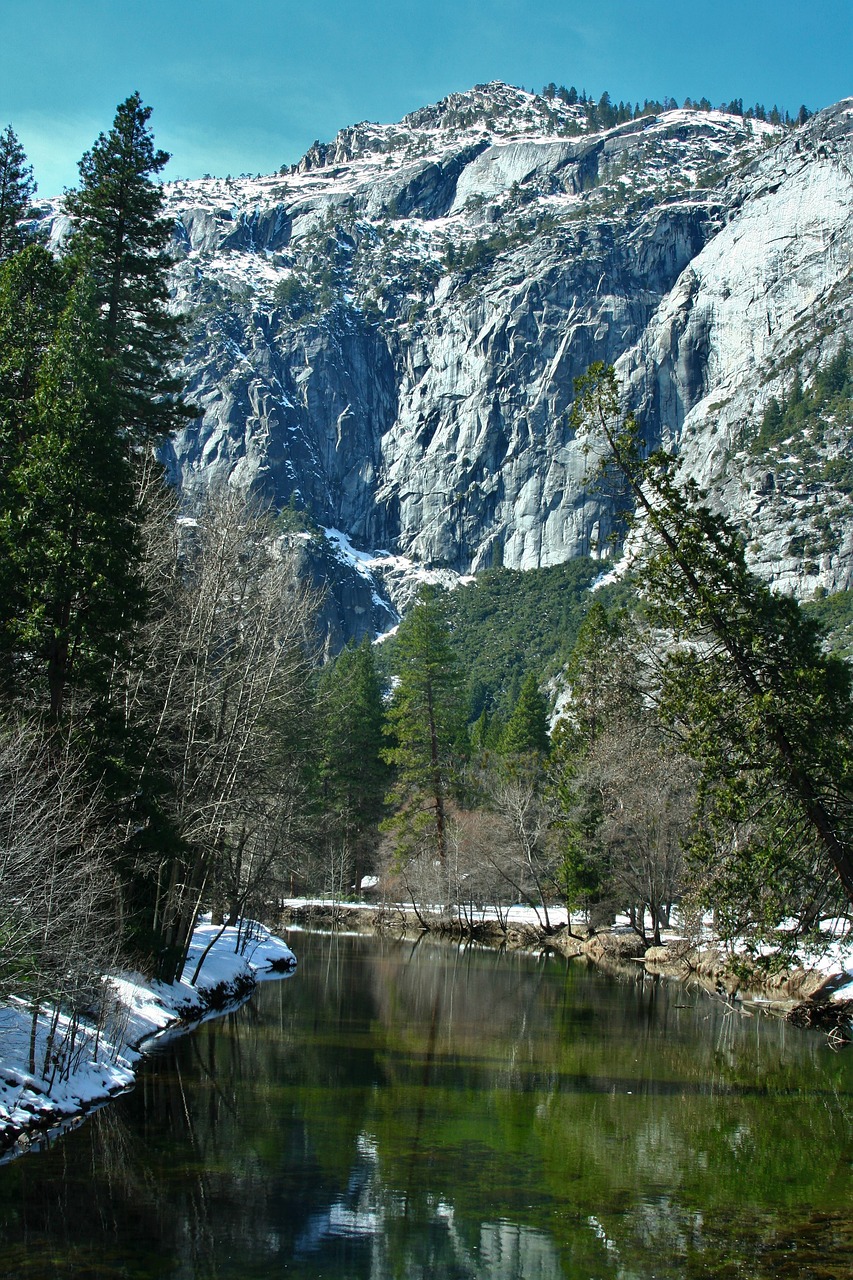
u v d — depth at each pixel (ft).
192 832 83.97
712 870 70.79
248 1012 97.40
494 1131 57.31
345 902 238.27
